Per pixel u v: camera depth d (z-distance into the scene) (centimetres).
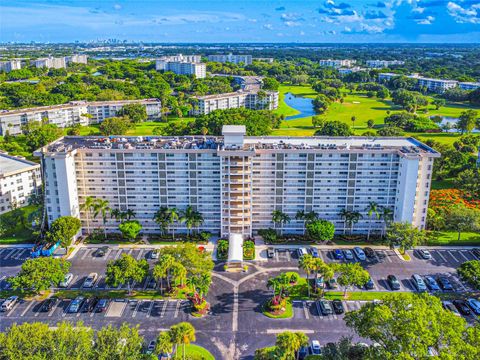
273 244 13750
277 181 13850
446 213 15175
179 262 11088
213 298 11025
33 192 17025
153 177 13812
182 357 8694
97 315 10325
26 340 7575
